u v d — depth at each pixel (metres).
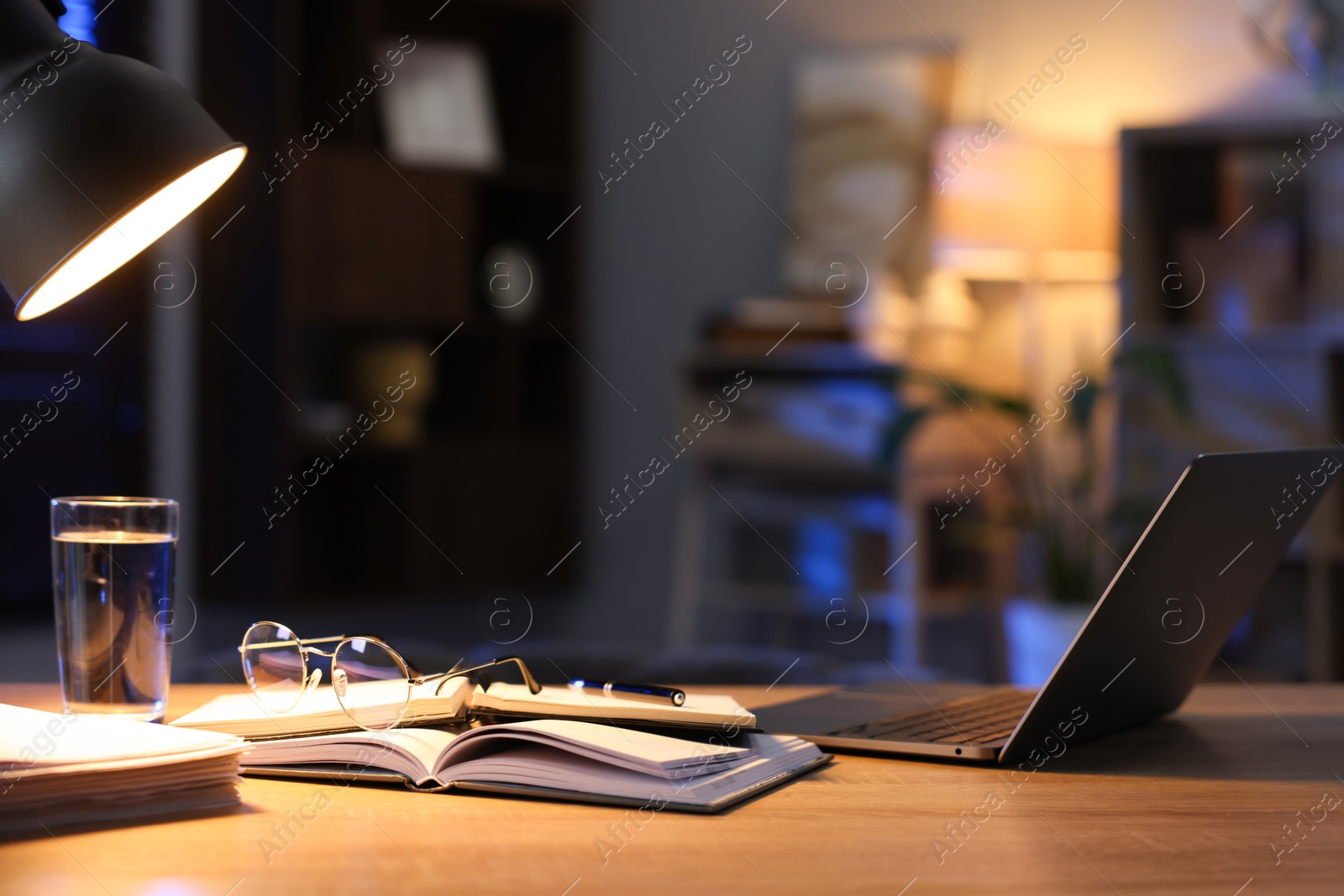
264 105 3.03
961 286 3.55
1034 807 0.81
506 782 0.82
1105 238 3.17
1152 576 0.88
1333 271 3.00
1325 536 3.00
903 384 3.23
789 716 1.07
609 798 0.80
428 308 3.26
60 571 0.94
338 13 3.18
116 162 0.81
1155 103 3.47
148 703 0.95
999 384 3.57
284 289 3.01
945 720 1.04
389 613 3.50
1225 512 0.91
